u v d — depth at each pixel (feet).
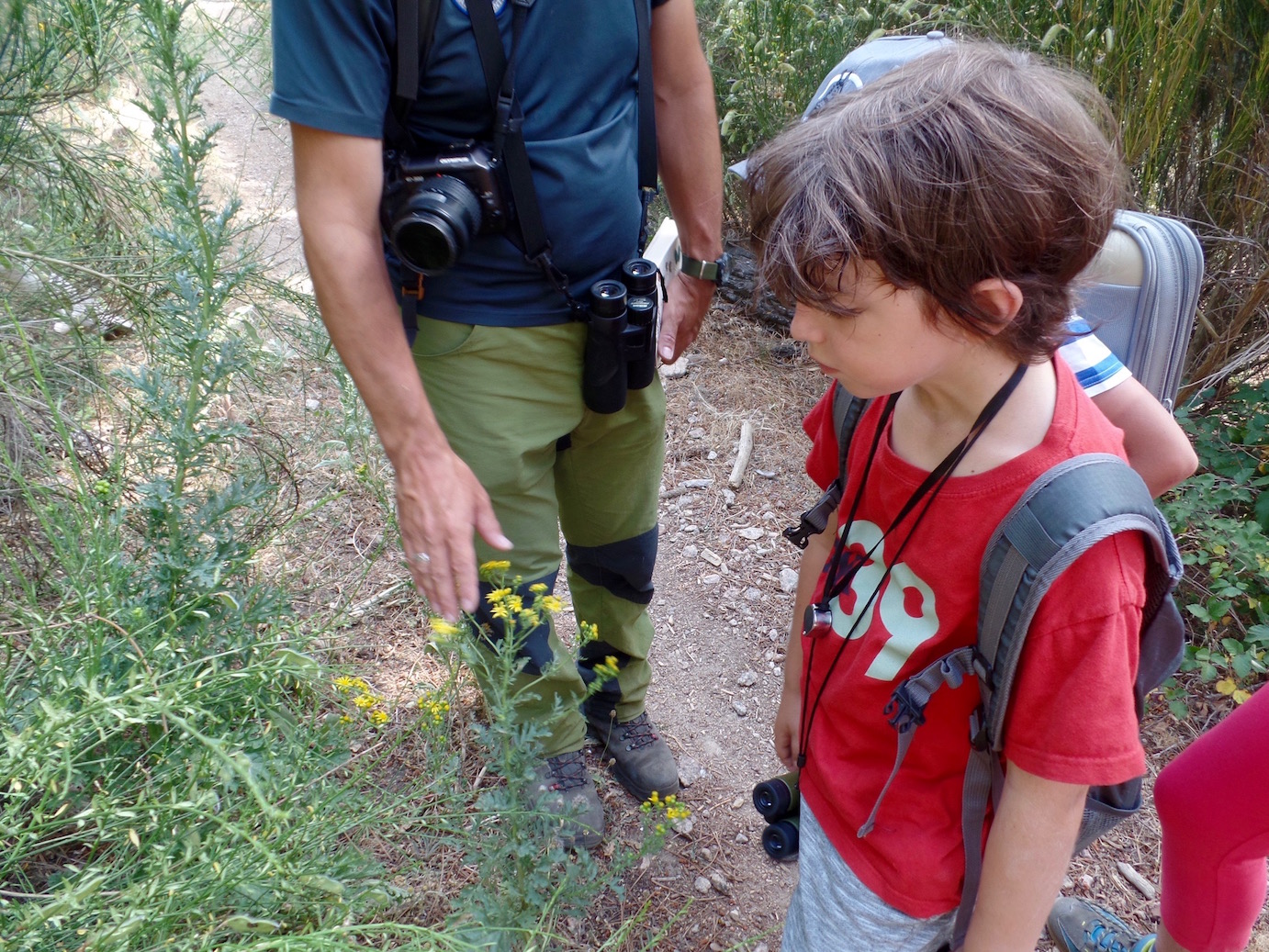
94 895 3.81
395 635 7.93
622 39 5.16
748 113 12.43
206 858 3.99
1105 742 3.33
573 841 6.33
